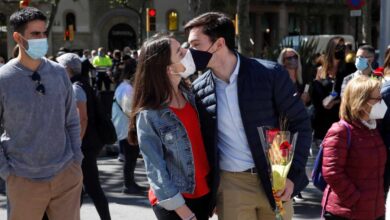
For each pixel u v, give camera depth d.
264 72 3.39
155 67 3.16
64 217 3.92
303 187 3.44
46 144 3.79
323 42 21.86
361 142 3.77
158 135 3.20
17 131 3.75
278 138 3.19
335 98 7.06
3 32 32.81
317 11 39.62
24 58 3.79
